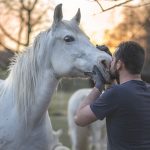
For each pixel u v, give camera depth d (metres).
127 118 3.28
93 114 3.29
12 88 4.14
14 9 6.57
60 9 4.03
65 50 3.97
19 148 4.04
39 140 4.09
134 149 3.27
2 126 4.04
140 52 3.33
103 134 8.51
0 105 4.14
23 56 4.11
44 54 4.03
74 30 4.03
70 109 8.50
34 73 4.03
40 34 4.11
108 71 3.65
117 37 5.27
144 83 3.39
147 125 3.30
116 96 3.28
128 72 3.36
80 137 8.28
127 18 5.58
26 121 4.02
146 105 3.32
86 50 3.92
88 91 8.51
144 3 4.61
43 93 4.02
